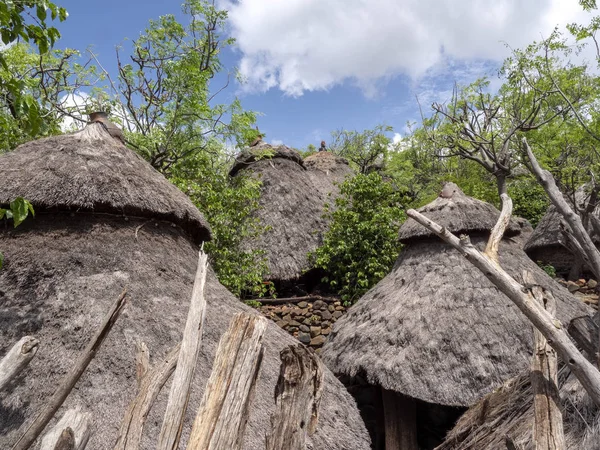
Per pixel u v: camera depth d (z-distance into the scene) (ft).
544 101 40.98
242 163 41.73
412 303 20.44
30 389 9.38
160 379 5.64
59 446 4.46
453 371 17.53
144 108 31.30
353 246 32.14
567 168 35.22
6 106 12.73
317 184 47.67
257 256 32.76
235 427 4.28
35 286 11.39
